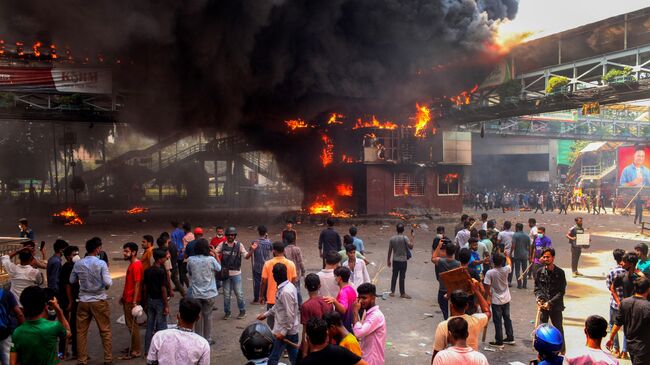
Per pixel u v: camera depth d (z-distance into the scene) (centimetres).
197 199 4606
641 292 526
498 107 2681
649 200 3625
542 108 2550
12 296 511
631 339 521
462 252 707
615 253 679
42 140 4191
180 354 396
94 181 4397
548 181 5175
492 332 806
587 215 3319
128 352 694
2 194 4038
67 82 2194
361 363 340
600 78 2266
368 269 1352
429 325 841
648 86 2012
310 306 489
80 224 2612
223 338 766
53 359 420
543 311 667
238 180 4544
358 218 2622
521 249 1139
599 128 4669
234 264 871
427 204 2870
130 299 683
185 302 407
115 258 1513
